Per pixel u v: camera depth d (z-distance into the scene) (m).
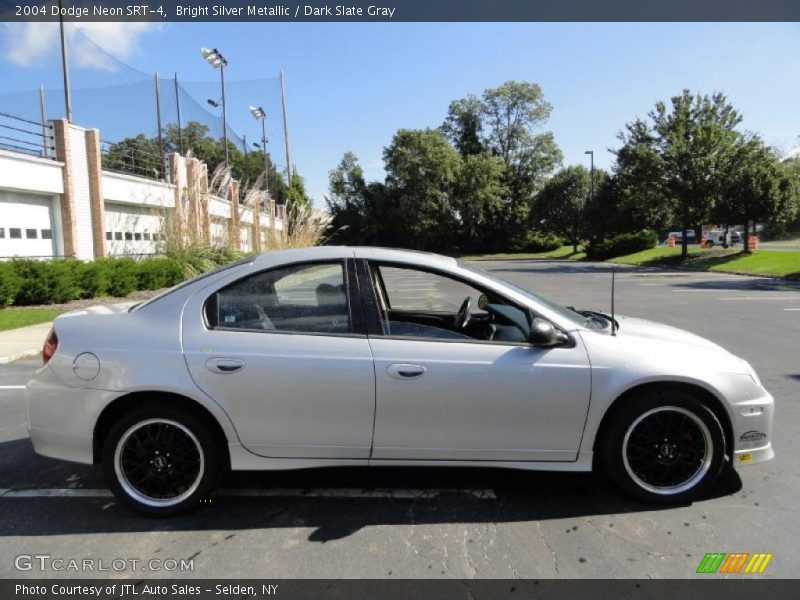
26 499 3.72
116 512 3.53
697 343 3.80
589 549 3.09
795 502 3.61
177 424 3.40
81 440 3.42
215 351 3.39
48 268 13.15
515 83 68.12
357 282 3.57
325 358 3.38
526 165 68.56
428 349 3.42
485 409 3.40
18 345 8.84
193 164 20.92
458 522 3.40
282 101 36.94
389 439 3.43
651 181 31.78
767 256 28.42
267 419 3.39
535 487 3.88
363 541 3.19
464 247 66.00
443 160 60.72
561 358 3.43
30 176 14.93
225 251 18.30
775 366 7.39
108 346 3.42
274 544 3.16
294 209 21.38
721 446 3.51
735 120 30.27
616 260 40.31
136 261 16.39
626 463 3.53
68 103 18.73
